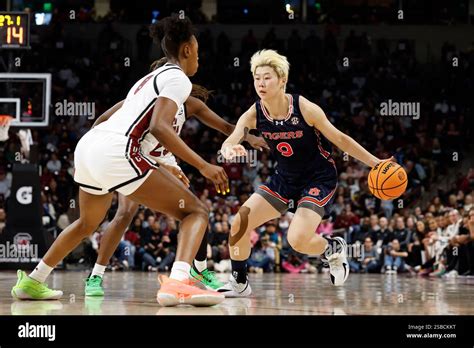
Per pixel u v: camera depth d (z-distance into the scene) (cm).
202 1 1969
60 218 1238
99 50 1842
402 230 1188
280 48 1875
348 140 448
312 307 376
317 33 1945
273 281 768
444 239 1085
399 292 544
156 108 357
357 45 1870
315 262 1205
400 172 439
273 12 1969
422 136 1644
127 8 1939
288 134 454
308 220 452
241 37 1936
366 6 1958
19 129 905
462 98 1756
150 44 1847
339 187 1343
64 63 1803
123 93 1788
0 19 899
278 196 472
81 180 378
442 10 1920
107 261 475
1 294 467
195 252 367
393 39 1919
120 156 359
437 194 1494
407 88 1811
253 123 464
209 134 1666
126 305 379
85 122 1616
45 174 1395
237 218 463
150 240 1184
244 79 1828
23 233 895
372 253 1188
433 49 1911
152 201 368
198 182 1483
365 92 1811
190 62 397
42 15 1847
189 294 360
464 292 556
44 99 902
